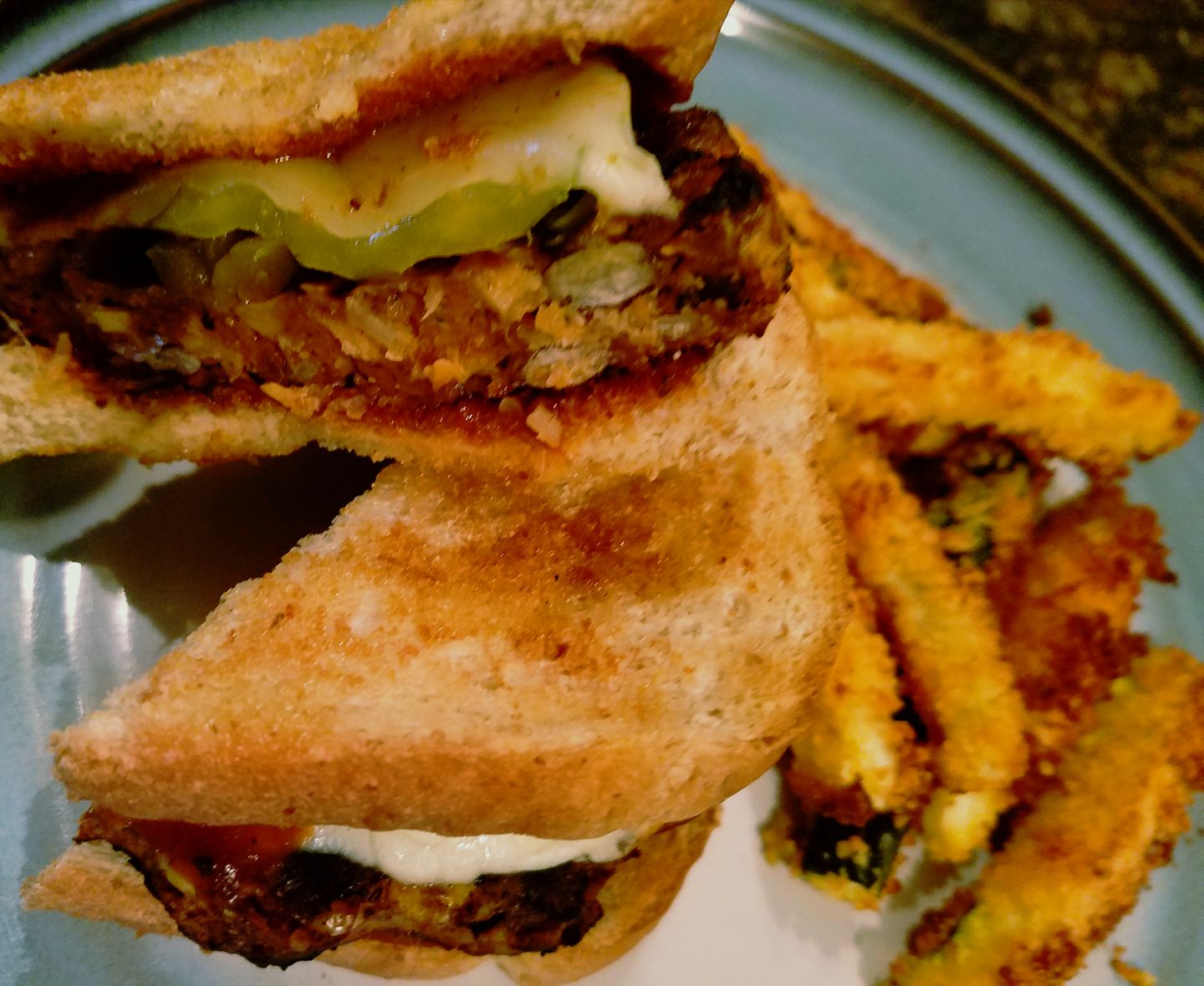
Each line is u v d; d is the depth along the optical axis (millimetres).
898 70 233
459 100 148
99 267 156
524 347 165
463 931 165
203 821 152
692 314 166
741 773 163
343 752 146
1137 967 181
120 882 166
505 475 177
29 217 151
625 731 156
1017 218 229
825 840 185
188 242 154
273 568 187
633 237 153
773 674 168
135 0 199
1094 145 230
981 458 202
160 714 147
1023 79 233
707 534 177
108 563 183
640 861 180
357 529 172
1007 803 192
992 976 175
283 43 152
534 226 151
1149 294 224
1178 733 184
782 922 185
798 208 209
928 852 193
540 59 143
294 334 163
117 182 150
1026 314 222
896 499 193
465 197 146
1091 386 190
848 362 194
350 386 172
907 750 185
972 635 187
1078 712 190
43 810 169
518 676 160
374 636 160
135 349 165
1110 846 177
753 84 230
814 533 181
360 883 162
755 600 173
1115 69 232
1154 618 202
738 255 156
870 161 230
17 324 162
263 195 148
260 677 153
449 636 162
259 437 181
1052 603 195
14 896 164
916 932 187
